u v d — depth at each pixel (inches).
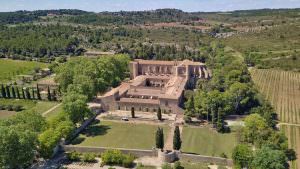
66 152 5782.5
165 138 6269.7
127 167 5236.2
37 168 5216.5
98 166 5270.7
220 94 7352.4
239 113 7539.4
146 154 5590.6
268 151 4746.6
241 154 4926.2
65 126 5935.0
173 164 5310.0
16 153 4653.1
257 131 5812.0
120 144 6003.9
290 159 5300.2
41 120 5846.5
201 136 6397.6
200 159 5383.9
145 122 7150.6
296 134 6437.0
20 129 5123.0
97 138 6294.3
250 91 7751.0
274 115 7396.7
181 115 7539.4
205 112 7071.9
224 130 6609.3
